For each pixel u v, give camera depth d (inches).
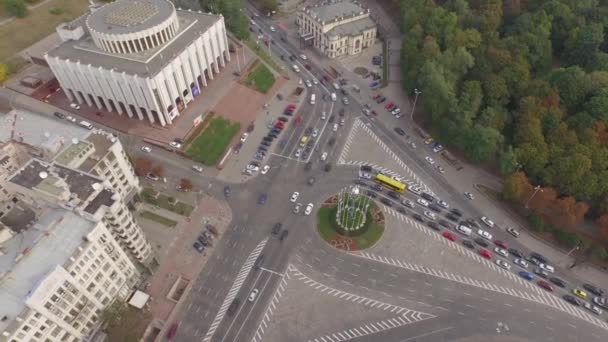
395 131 6555.1
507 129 6067.9
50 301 3248.0
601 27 6747.1
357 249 4916.3
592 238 5009.8
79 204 3823.8
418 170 5915.4
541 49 6761.8
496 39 6998.0
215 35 7081.7
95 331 3905.0
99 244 3639.3
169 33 6565.0
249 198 5502.0
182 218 5201.8
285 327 4237.2
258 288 4539.9
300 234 5068.9
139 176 5703.7
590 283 4628.4
